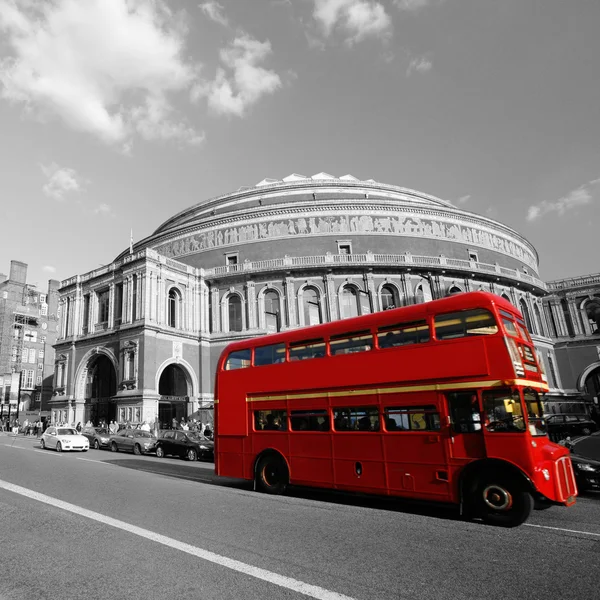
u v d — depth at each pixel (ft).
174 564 24.54
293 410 47.88
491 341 36.81
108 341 150.10
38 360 268.62
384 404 41.42
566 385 180.86
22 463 68.39
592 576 23.25
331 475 43.55
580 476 48.21
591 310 184.34
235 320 161.27
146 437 101.19
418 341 40.68
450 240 174.29
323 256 157.69
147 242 192.24
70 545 27.94
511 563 25.25
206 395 151.94
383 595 20.79
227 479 59.52
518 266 194.39
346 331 45.60
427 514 38.47
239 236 170.09
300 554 26.37
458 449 36.68
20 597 20.57
